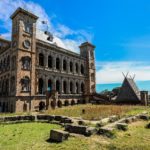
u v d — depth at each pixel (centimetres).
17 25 3919
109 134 1141
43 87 4334
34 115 2055
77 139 1090
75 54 5716
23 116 2006
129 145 926
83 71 6134
